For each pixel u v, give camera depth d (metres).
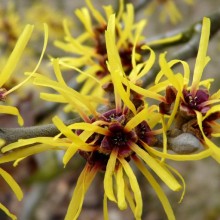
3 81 0.10
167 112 0.11
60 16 0.28
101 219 0.39
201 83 0.11
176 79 0.10
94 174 0.11
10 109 0.10
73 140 0.10
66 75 0.32
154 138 0.11
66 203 0.40
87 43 0.18
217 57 0.38
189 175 0.38
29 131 0.10
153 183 0.10
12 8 0.25
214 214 0.36
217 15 0.18
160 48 0.19
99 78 0.16
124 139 0.11
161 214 0.37
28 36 0.10
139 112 0.10
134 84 0.11
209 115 0.10
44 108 0.21
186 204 0.37
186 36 0.18
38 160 0.27
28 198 0.31
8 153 0.10
